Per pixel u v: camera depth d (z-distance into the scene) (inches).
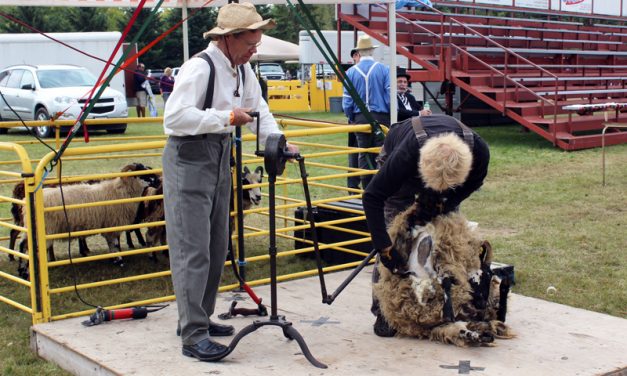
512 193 394.3
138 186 262.4
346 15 655.8
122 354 159.3
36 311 183.9
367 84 331.9
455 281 159.2
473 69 658.8
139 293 233.8
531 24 780.6
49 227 244.8
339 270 243.6
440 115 162.7
